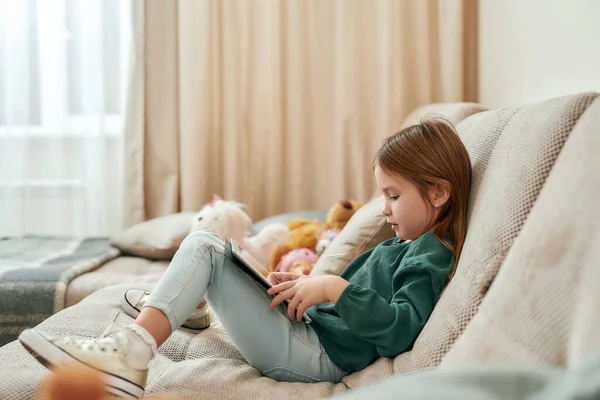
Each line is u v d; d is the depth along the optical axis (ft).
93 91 9.30
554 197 3.01
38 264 7.03
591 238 2.65
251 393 3.49
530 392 2.13
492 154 4.03
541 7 6.25
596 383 1.95
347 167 9.11
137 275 6.96
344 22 8.87
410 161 4.10
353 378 3.75
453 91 8.68
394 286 3.90
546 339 2.55
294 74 9.20
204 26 8.88
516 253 3.00
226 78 9.09
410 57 8.95
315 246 6.72
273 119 9.20
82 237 9.36
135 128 9.18
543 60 6.23
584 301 2.46
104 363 3.27
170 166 9.26
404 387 2.22
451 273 3.83
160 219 8.21
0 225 9.34
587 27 5.14
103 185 9.39
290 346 3.83
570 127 3.42
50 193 9.41
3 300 6.09
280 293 3.84
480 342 2.81
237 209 6.67
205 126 9.02
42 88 9.31
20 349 3.95
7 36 9.20
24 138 9.25
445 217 4.14
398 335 3.58
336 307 3.65
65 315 4.78
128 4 9.22
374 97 9.02
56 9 9.23
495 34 7.91
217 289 3.84
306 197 9.37
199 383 3.57
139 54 9.09
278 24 9.14
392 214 4.23
